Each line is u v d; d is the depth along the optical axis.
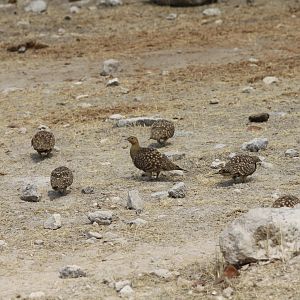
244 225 9.94
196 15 31.09
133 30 29.62
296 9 30.84
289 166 14.91
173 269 10.34
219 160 15.45
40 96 22.08
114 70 24.23
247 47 26.20
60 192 14.16
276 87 21.38
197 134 17.52
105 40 28.47
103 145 17.25
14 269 10.80
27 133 18.62
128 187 14.23
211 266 10.20
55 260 11.06
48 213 13.13
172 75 23.44
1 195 14.25
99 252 11.23
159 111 19.78
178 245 11.27
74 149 17.08
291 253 9.77
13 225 12.64
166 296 9.49
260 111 19.20
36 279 10.38
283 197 11.65
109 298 9.57
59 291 9.88
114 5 32.88
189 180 14.46
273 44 26.36
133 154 14.74
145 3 33.09
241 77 22.61
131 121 18.50
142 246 11.34
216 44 26.81
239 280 9.59
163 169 14.42
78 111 20.27
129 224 12.26
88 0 34.06
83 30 30.08
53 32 30.06
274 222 9.82
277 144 16.31
